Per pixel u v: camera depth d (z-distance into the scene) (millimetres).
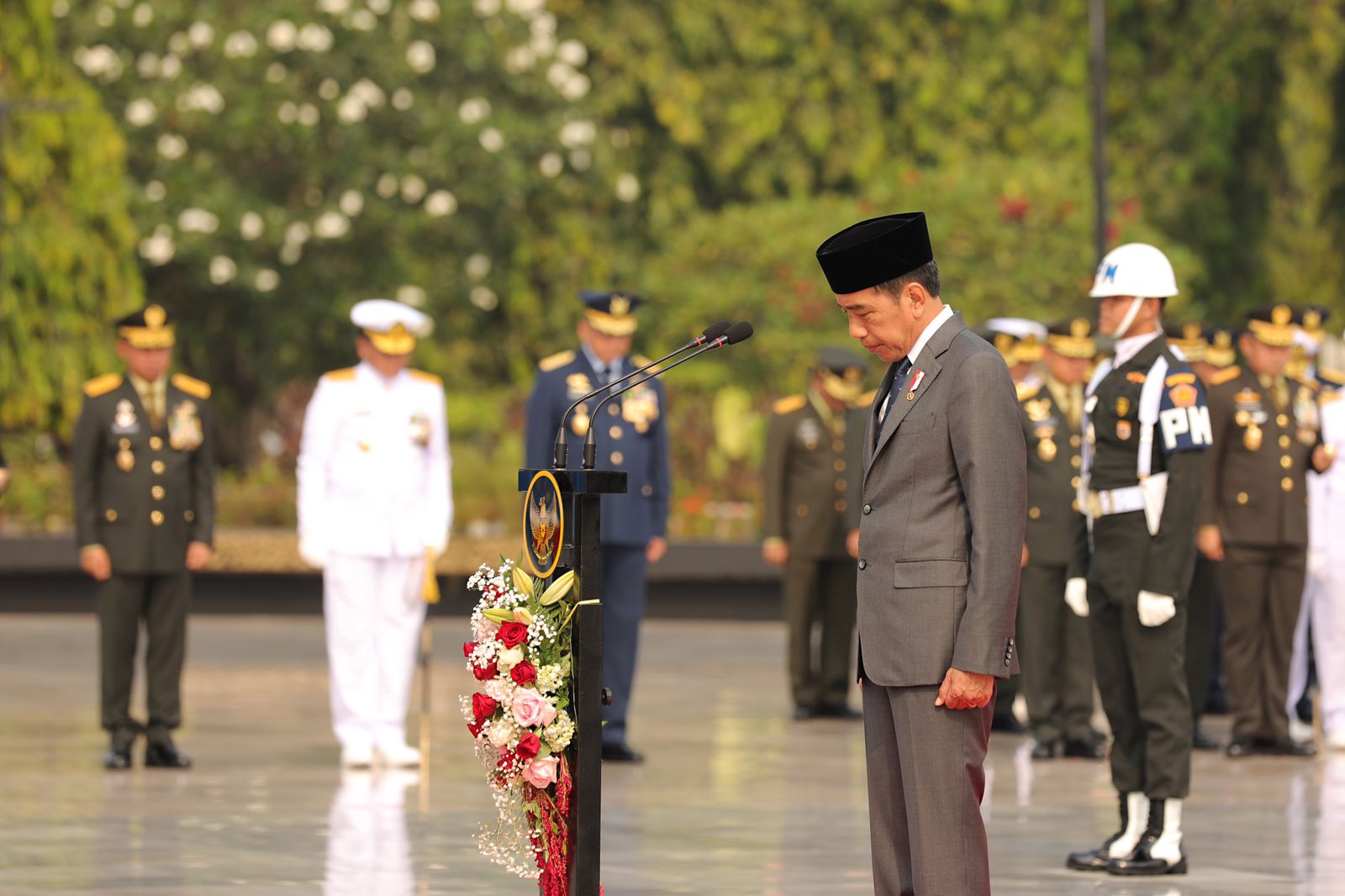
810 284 63625
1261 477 27562
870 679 13891
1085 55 76312
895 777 13961
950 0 76312
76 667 38906
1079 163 74688
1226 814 22438
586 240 73562
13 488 52406
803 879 18391
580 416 27219
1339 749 28375
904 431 13766
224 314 70812
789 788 24219
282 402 72000
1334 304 72812
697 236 67000
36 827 21094
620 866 19047
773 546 32344
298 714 31828
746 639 46438
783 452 32500
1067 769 26359
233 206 66625
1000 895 17797
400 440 26109
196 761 26406
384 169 68750
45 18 59625
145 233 66000
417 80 69750
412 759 25891
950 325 13867
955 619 13523
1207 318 73938
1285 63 73062
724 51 76000
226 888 17875
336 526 25953
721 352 64250
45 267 58531
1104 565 18922
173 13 66875
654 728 30516
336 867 18891
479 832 20781
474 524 47656
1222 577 27875
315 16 67625
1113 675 19062
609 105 74938
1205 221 74250
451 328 72812
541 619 14219
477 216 71188
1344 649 28484
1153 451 18672
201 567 26328
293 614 50344
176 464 26078
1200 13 74688
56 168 59594
